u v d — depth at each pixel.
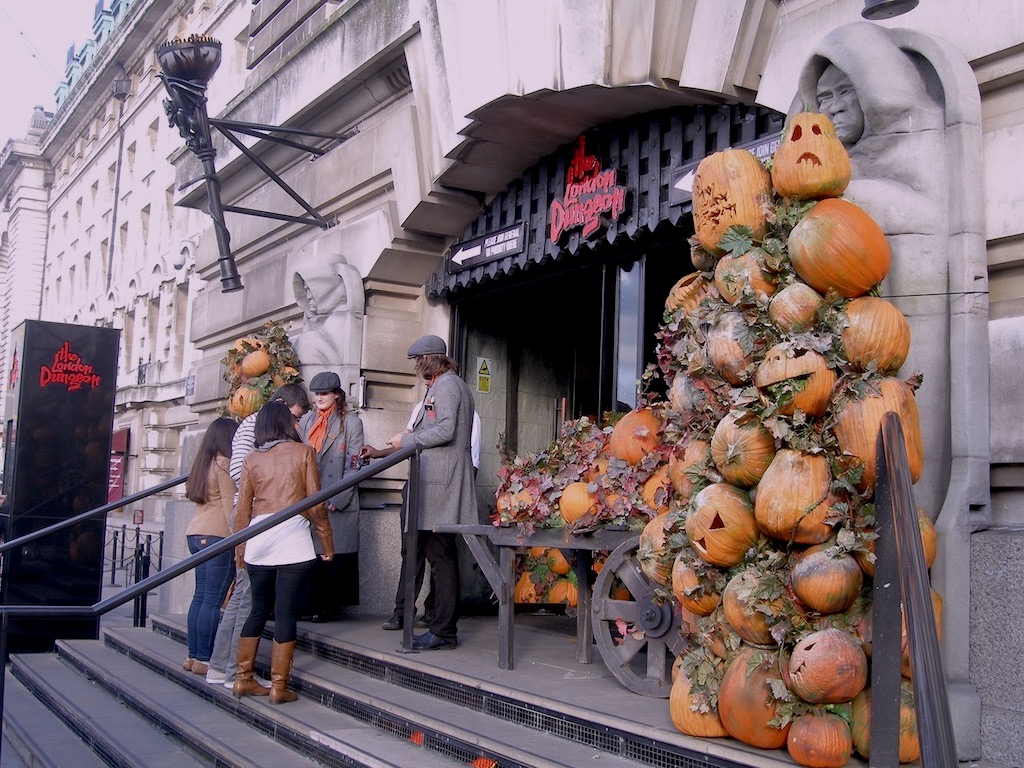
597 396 7.89
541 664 5.68
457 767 4.55
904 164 4.41
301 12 10.68
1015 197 4.23
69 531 9.69
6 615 4.95
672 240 6.84
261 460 6.17
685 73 6.10
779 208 4.14
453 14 7.32
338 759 5.00
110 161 31.69
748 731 3.72
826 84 4.74
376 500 8.87
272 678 6.09
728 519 3.86
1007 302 4.31
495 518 5.52
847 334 3.84
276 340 9.26
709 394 4.18
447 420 6.25
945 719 2.61
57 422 9.70
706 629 3.94
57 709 7.31
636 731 4.09
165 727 6.28
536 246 7.82
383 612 8.62
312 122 10.23
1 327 42.41
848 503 3.71
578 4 6.32
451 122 7.68
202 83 9.39
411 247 8.81
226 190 12.20
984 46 4.38
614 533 4.91
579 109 6.86
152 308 26.19
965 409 4.18
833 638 3.55
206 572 7.21
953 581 4.08
